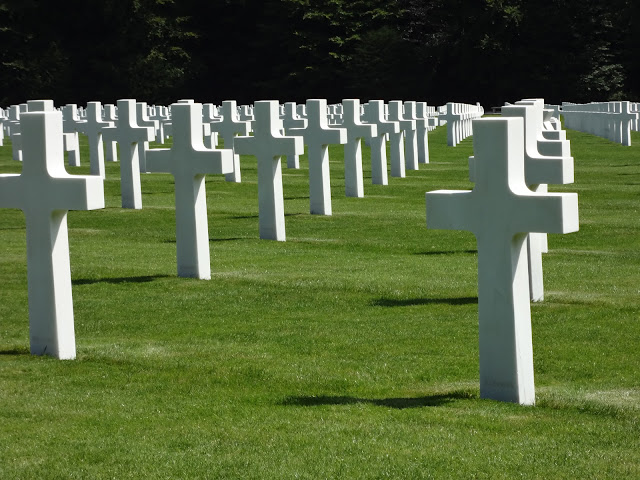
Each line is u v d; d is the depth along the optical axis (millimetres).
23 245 16625
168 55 89188
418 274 14102
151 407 7961
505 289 7797
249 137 17203
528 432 7227
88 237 17703
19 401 8156
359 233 18234
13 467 6660
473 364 9289
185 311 11773
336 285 13188
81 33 85250
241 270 14367
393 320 11188
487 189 7727
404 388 8531
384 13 92438
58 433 7336
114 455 6848
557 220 7484
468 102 94312
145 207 21688
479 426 7344
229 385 8617
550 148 12477
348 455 6754
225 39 94250
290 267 14672
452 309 11750
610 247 16656
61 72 83188
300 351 9812
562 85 90125
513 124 7633
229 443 7039
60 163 9461
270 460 6688
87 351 9820
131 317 11453
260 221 17391
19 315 11609
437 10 93250
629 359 9492
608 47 91250
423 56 92750
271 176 17172
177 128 13430
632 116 42156
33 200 9430
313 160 20469
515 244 7738
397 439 7062
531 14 89438
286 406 7945
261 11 93625
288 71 92875
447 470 6473
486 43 89062
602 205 22188
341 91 93062
